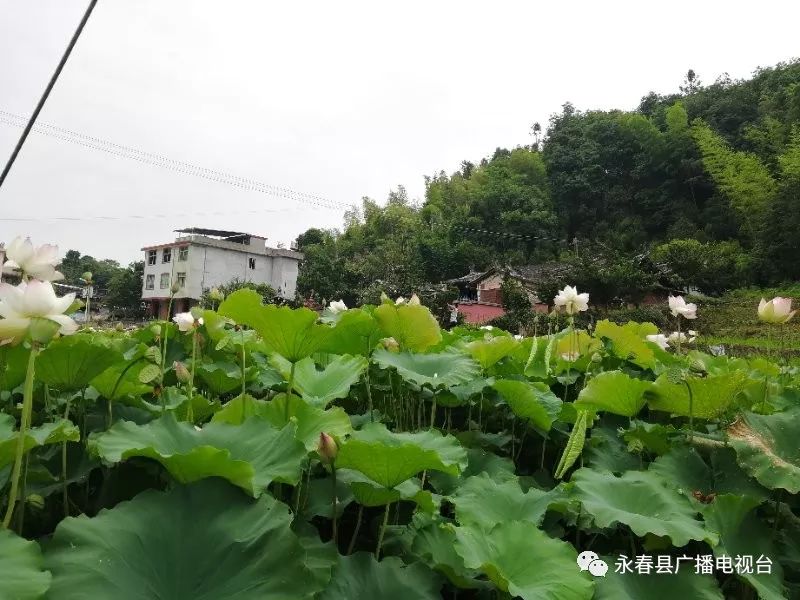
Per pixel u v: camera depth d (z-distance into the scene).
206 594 1.25
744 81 54.84
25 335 1.37
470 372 2.71
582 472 2.08
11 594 1.06
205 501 1.41
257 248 43.84
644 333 4.55
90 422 2.20
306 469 1.91
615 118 57.38
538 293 26.84
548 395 2.90
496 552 1.65
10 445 1.40
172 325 3.26
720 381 2.34
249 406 2.10
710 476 2.24
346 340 2.99
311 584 1.29
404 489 1.82
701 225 44.50
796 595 1.84
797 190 32.22
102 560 1.22
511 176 55.06
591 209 51.91
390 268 35.75
